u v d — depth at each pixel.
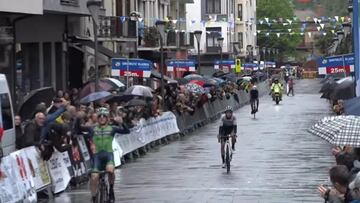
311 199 38.91
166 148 72.19
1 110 41.47
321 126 25.53
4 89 42.50
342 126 24.12
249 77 188.62
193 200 39.25
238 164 56.28
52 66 80.19
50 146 41.59
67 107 46.78
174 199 39.75
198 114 102.88
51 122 41.78
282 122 105.75
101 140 37.25
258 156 61.75
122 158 58.53
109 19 99.06
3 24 65.19
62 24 82.44
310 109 138.50
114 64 77.94
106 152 37.28
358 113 30.11
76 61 88.75
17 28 70.88
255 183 45.62
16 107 68.56
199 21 193.25
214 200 39.16
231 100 143.75
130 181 47.97
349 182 21.69
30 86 75.06
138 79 108.25
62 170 44.47
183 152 67.38
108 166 36.81
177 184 45.84
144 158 63.12
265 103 165.75
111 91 68.06
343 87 74.44
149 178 49.25
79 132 46.94
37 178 40.31
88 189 45.25
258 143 74.06
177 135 85.31
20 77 72.44
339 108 61.91
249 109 145.50
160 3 146.12
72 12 76.00
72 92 70.56
